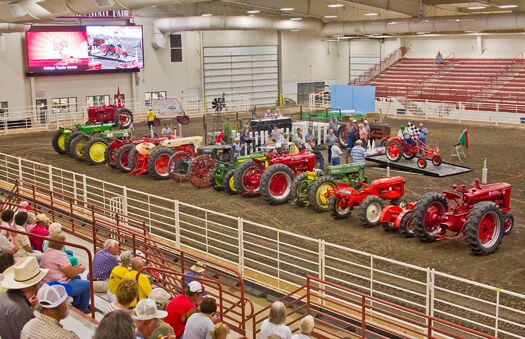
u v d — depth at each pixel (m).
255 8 42.06
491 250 12.80
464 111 36.56
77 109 38.25
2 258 6.34
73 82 37.97
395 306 7.99
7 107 35.62
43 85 36.81
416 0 38.16
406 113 38.97
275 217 15.97
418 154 21.97
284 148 20.22
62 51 36.66
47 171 22.52
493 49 40.94
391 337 9.35
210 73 43.91
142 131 33.00
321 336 8.94
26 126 34.22
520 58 39.62
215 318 8.55
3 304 5.38
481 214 12.59
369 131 25.77
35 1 22.73
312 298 10.81
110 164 22.59
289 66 47.22
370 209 14.84
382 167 22.31
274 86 47.12
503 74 39.53
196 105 43.31
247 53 45.22
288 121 26.55
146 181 20.64
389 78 44.69
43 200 17.38
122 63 39.22
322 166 21.48
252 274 12.07
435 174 20.55
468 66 41.66
